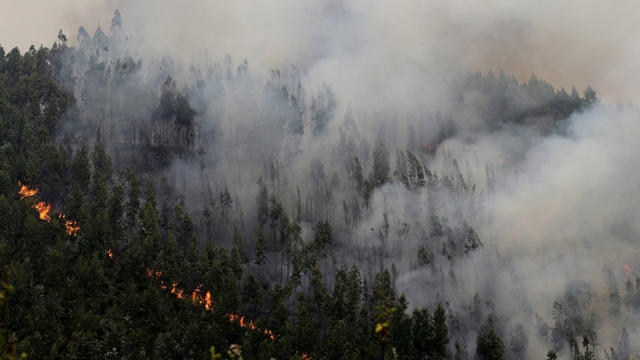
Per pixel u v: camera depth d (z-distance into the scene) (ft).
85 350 342.64
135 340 371.76
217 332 400.26
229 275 484.74
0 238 439.22
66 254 435.12
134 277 453.58
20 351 312.71
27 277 387.34
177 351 378.32
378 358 419.74
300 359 378.32
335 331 426.51
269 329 437.58
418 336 436.35
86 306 400.88
